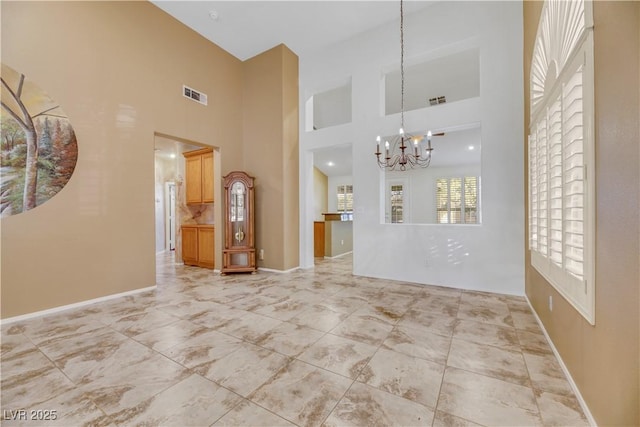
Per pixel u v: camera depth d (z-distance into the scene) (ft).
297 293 11.27
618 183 3.50
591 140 4.20
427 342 6.94
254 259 15.07
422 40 12.50
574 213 5.07
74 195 9.66
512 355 6.28
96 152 10.19
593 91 4.16
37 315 8.79
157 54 12.15
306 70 15.96
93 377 5.52
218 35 14.23
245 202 15.14
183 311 9.24
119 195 10.87
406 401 4.79
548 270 6.68
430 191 27.12
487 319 8.38
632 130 3.18
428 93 17.22
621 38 3.39
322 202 29.76
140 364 5.99
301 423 4.30
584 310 4.46
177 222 18.49
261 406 4.68
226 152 15.48
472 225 11.49
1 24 8.18
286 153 15.29
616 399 3.53
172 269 16.48
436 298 10.46
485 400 4.80
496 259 11.03
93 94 10.11
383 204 13.89
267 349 6.63
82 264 9.86
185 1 11.88
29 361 6.13
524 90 10.21
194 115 13.73
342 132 14.79
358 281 13.16
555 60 6.00
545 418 4.38
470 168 25.73
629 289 3.26
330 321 8.34
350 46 14.48
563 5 5.42
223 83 15.29
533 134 8.30
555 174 6.20
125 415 4.48
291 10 12.49
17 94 8.45
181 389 5.14
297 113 16.21
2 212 8.27
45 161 9.00
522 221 10.52
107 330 7.75
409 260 12.96
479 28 11.24
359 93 14.21
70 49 9.53
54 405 4.72
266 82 15.56
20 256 8.55
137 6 11.43
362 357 6.24
